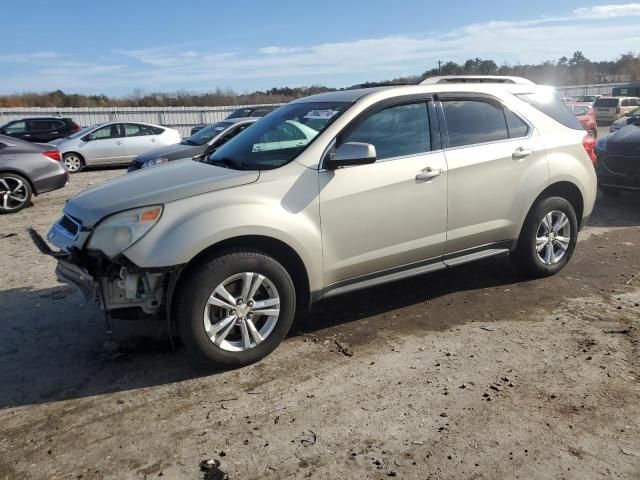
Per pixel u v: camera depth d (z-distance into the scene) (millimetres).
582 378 3479
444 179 4352
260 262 3617
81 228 3533
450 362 3744
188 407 3311
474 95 4699
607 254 6074
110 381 3650
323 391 3434
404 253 4281
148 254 3336
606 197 9234
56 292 5340
